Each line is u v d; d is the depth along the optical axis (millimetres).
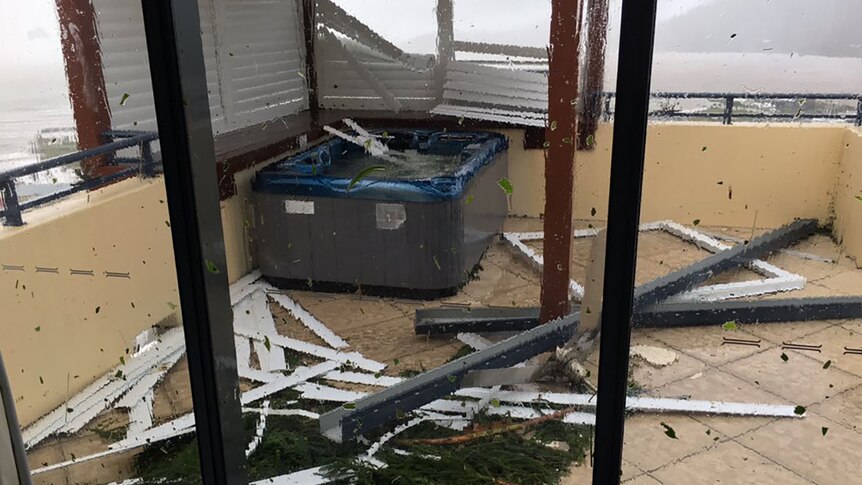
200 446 1018
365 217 3217
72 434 2145
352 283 3322
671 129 3980
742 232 3979
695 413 2156
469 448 2039
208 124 902
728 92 3793
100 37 2561
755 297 3104
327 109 4777
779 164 3932
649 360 2477
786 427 2094
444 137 4113
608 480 870
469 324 2852
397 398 2182
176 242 922
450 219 3164
